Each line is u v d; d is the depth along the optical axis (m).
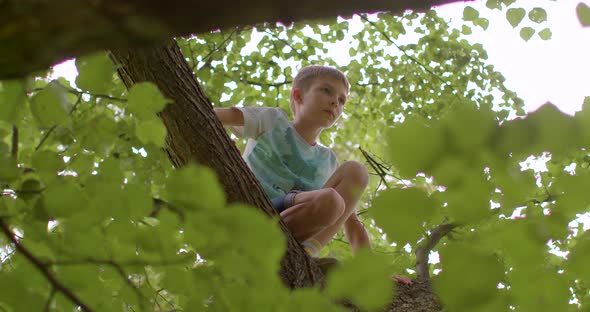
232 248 0.99
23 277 1.37
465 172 0.94
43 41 0.72
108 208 1.14
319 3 0.83
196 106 2.11
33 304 1.27
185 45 3.94
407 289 2.30
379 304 0.97
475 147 0.92
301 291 1.12
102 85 1.31
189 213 0.96
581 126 0.93
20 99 1.25
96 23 0.72
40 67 0.77
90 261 1.18
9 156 1.32
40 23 0.71
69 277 1.31
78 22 0.72
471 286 1.00
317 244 2.60
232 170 2.12
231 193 2.09
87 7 0.71
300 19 0.84
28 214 1.31
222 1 0.77
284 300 1.11
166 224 1.14
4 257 1.59
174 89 2.07
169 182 0.94
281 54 4.80
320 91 3.20
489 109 0.92
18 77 0.78
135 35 0.74
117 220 1.18
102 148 1.48
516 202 1.06
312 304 1.10
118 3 0.72
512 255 1.11
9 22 0.70
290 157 3.08
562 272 1.13
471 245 1.01
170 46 2.13
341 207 2.54
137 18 0.73
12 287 1.25
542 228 1.09
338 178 2.79
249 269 1.03
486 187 0.96
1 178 1.26
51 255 1.44
